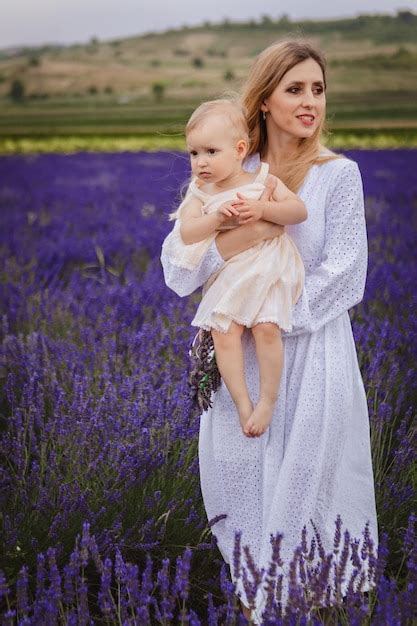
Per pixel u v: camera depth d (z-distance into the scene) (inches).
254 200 101.2
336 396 106.6
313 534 108.0
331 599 103.1
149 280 231.8
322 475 107.5
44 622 94.8
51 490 126.2
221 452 109.7
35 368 164.9
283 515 104.5
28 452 143.3
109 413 142.9
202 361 108.3
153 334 179.9
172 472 131.9
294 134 109.0
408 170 619.5
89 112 1929.1
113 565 119.6
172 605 95.6
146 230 346.3
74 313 210.2
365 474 112.6
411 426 146.1
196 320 104.0
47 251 295.1
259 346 102.7
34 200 473.7
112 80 2026.3
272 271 101.4
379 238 313.9
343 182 106.9
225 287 102.6
